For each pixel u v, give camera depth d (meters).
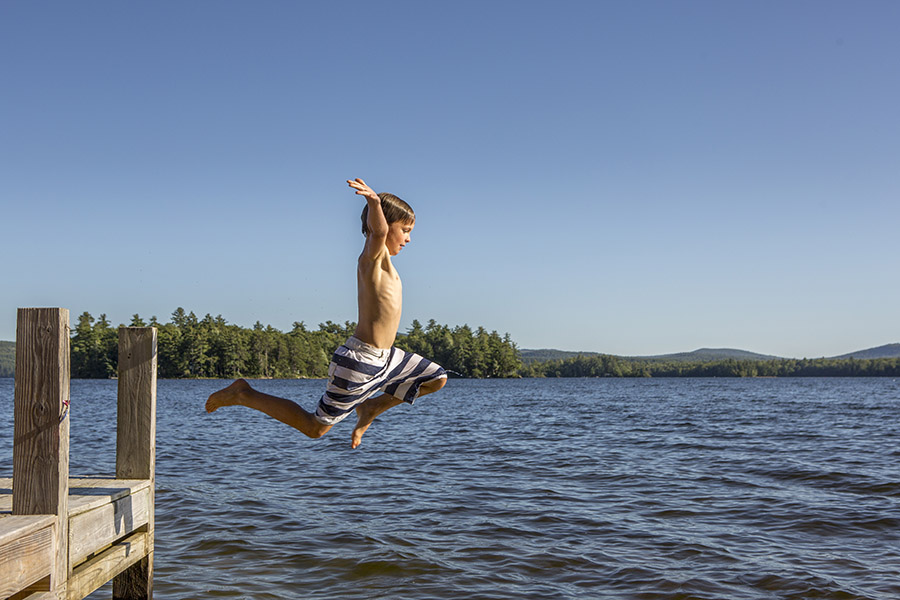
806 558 7.66
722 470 13.70
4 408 36.00
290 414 4.09
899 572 7.14
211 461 15.22
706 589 6.71
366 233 4.11
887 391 75.31
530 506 10.33
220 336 125.31
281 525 9.12
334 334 152.62
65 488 4.15
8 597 3.60
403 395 4.22
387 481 12.55
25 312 4.06
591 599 6.50
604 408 39.69
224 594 6.55
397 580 7.00
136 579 5.46
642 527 9.05
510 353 152.50
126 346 5.55
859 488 11.59
